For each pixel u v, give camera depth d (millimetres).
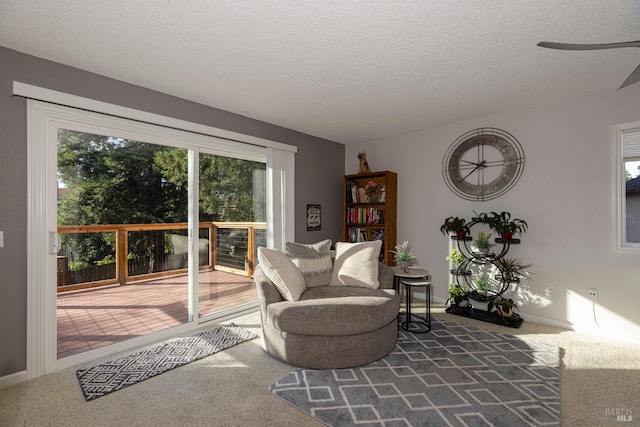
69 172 2389
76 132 2420
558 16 1739
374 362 2395
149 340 2768
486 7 1670
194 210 3150
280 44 2049
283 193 3906
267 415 1792
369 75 2510
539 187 3254
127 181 2730
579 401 1898
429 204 4082
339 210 4844
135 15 1739
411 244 4246
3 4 1626
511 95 2945
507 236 3234
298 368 2312
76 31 1889
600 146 2920
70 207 2410
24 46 2051
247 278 3697
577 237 3041
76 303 2490
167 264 3027
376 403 1884
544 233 3227
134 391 2021
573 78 2570
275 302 2535
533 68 2391
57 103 2238
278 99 3037
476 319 3338
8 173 2070
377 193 4441
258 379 2168
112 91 2529
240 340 2816
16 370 2111
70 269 2445
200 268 3230
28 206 2148
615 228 2852
